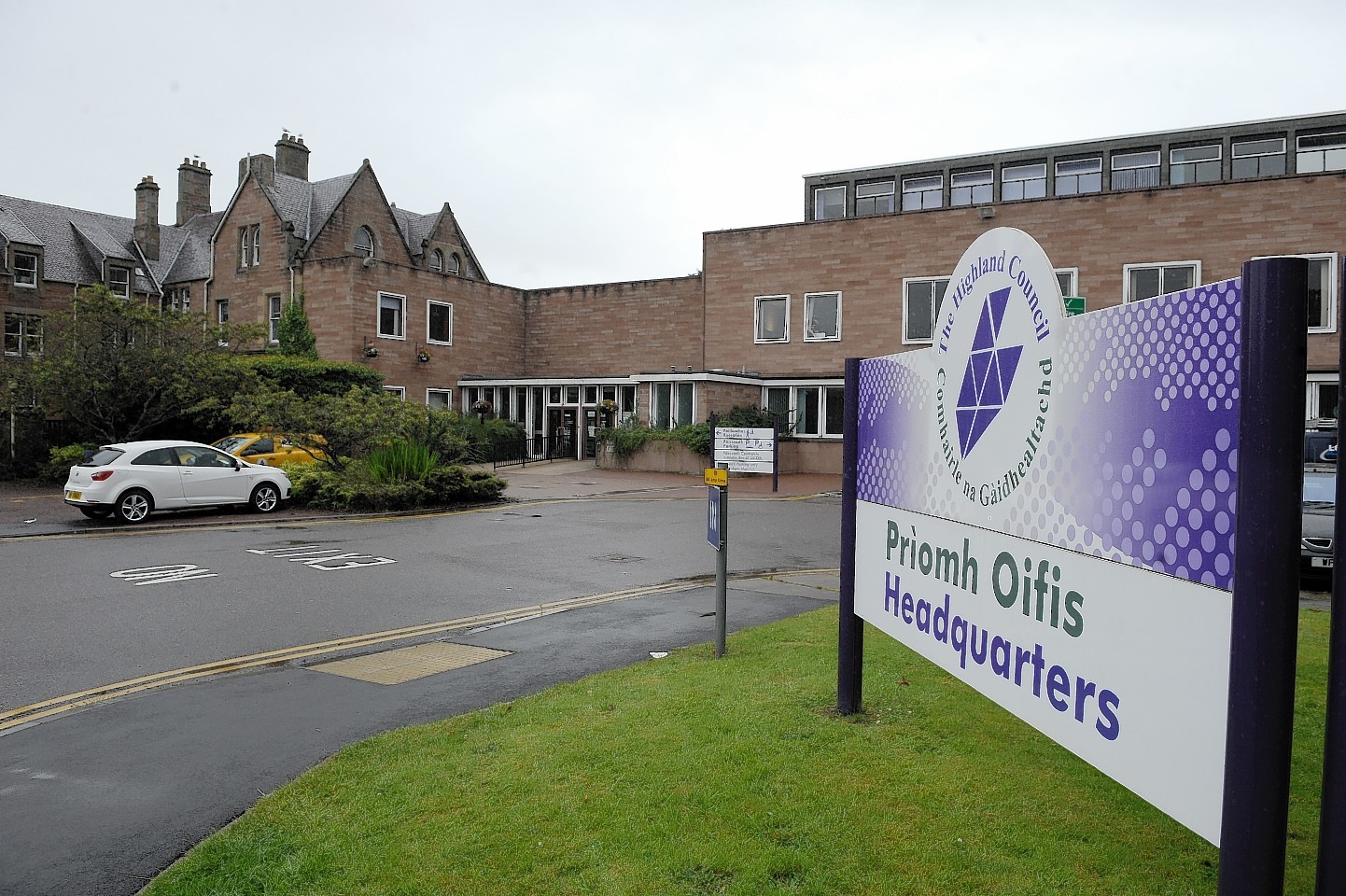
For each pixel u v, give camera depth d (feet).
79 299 80.79
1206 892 11.42
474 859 12.53
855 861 12.25
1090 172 105.09
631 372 131.75
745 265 110.11
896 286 101.91
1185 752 9.27
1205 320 8.87
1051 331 11.76
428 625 30.37
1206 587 8.93
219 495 59.77
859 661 18.40
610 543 49.32
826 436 104.78
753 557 45.32
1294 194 84.64
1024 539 12.51
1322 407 82.02
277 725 19.71
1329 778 7.98
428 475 66.33
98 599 33.55
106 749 18.30
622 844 12.83
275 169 137.39
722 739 16.87
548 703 19.75
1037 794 14.37
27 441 86.12
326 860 12.64
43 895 12.54
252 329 90.63
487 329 133.18
